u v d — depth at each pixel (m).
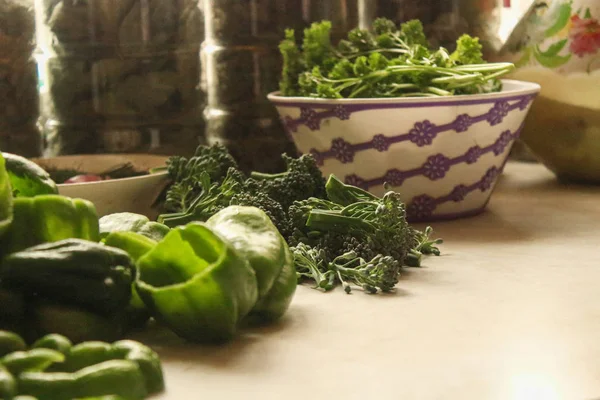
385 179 1.06
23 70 1.28
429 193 1.06
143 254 0.69
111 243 0.69
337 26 1.29
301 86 1.14
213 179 1.02
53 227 0.67
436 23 1.37
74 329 0.61
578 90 1.22
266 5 1.27
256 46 1.28
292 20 1.28
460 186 1.07
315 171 0.98
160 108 1.32
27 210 0.67
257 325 0.70
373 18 1.37
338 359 0.62
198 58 1.33
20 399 0.49
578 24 1.21
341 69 1.10
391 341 0.65
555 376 0.57
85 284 0.61
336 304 0.75
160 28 1.29
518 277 0.82
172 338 0.67
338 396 0.55
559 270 0.84
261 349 0.64
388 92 1.07
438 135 1.03
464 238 1.00
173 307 0.63
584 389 0.55
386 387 0.56
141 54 1.30
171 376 0.59
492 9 1.36
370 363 0.61
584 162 1.27
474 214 1.11
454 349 0.63
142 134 1.33
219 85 1.30
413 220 1.08
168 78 1.31
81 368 0.55
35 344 0.56
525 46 1.27
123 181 1.00
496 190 1.29
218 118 1.31
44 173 0.74
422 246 0.92
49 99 1.35
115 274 0.62
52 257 0.61
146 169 1.20
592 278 0.81
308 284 0.83
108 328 0.64
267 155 1.31
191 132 1.34
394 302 0.75
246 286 0.64
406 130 1.02
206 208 0.95
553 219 1.08
